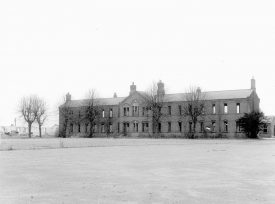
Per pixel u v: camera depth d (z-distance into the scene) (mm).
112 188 14984
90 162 26031
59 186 15438
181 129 96688
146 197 13117
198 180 17234
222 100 91250
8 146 49000
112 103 109375
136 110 103375
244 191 14336
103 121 109062
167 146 49938
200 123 94062
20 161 26875
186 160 27578
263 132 94375
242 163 25234
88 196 13266
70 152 37375
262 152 36688
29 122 113875
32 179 17453
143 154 34156
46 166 23312
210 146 49625
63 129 112188
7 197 13062
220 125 91125
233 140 75188
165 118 99312
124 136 104188
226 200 12594
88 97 112812
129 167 22719
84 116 109562
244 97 88625
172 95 101312
